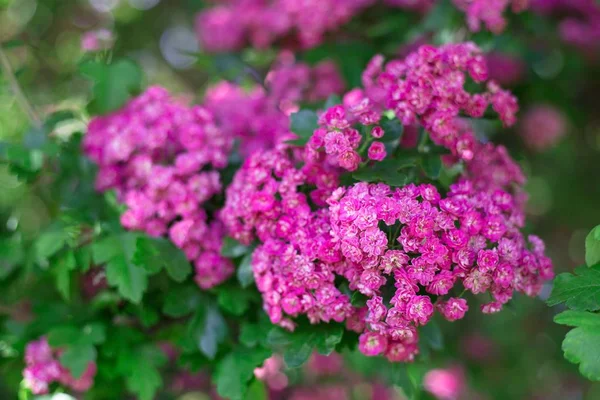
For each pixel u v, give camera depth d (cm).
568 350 50
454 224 53
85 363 60
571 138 98
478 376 99
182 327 64
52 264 63
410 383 59
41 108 82
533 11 75
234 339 63
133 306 63
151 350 62
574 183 103
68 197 65
